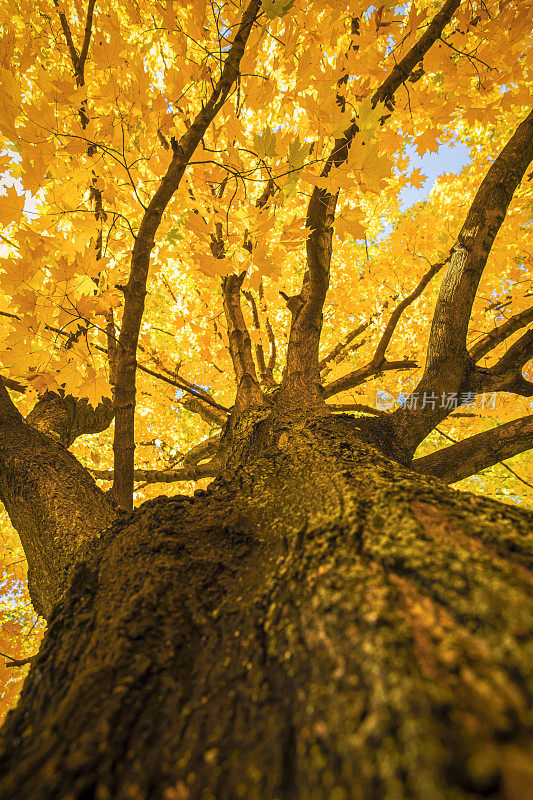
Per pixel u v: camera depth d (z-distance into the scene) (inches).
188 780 22.2
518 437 84.3
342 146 58.9
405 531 31.1
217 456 116.2
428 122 97.1
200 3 65.7
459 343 80.8
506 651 19.9
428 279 129.1
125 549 44.5
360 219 62.5
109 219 95.2
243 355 94.7
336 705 21.2
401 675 19.8
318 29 78.7
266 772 21.2
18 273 67.2
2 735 31.4
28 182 68.2
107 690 27.8
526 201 147.6
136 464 197.5
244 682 27.5
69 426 98.3
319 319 92.3
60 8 99.4
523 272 150.6
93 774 22.2
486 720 17.4
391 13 68.5
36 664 36.6
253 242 65.7
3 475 64.0
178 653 31.5
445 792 15.4
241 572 39.3
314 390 83.0
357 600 25.8
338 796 17.7
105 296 86.5
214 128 85.5
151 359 159.9
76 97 68.1
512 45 79.0
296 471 52.2
